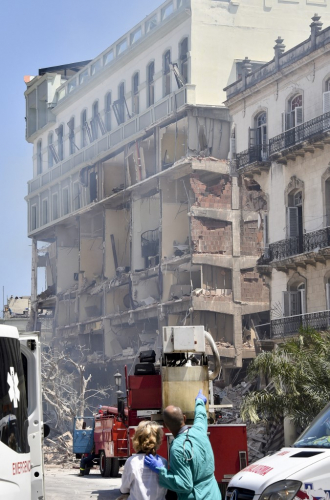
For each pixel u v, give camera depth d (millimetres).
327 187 37875
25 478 8609
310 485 8586
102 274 61406
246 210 50125
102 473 26641
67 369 61906
